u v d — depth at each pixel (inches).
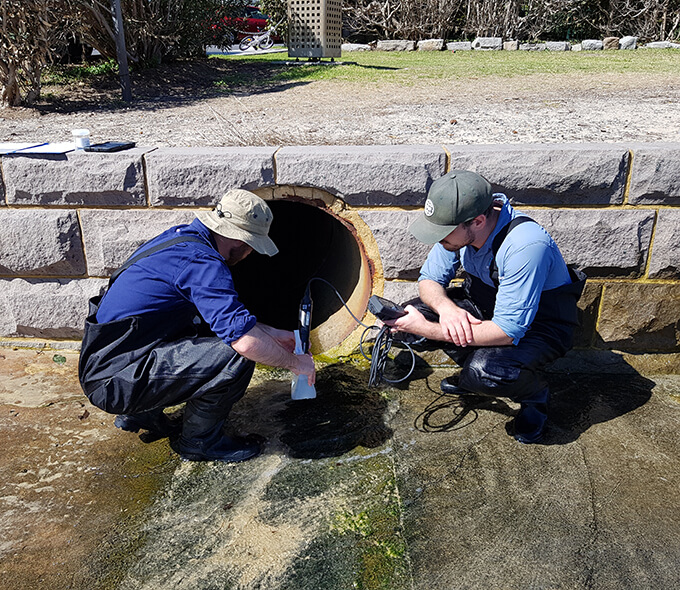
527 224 113.7
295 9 375.6
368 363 161.2
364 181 148.4
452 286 149.3
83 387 110.3
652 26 514.3
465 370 122.5
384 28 512.4
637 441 126.3
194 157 148.9
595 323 156.3
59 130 210.1
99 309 111.4
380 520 105.7
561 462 120.0
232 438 125.0
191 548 100.0
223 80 321.4
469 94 265.3
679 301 152.1
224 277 106.3
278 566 96.1
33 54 249.0
